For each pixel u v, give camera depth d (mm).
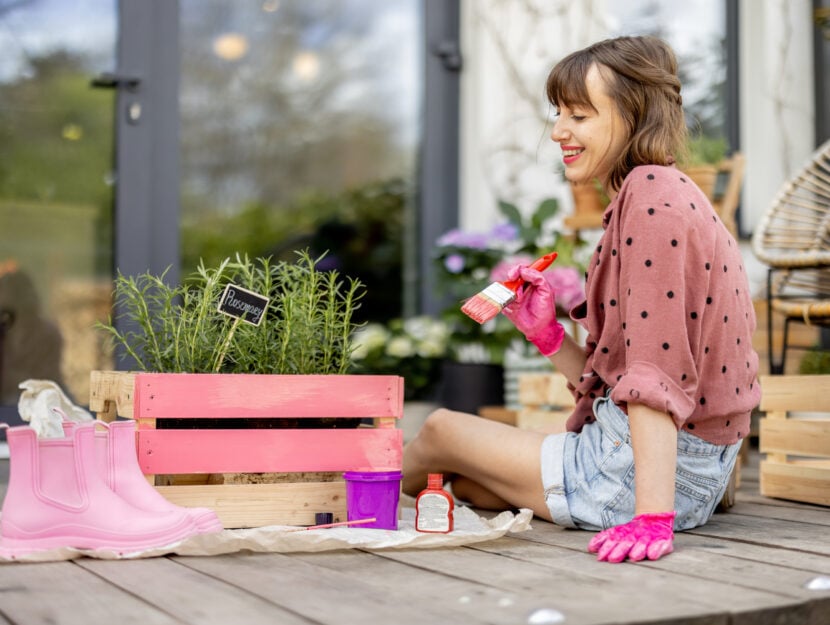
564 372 1871
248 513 1726
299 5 3939
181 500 1689
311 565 1441
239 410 1720
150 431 1672
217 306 1810
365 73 4055
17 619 1131
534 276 1796
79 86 3549
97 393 1936
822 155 3238
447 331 3865
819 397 2164
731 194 3400
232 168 3805
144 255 3596
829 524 1877
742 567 1415
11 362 3439
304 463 1754
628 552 1479
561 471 1773
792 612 1176
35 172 3502
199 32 3762
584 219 3531
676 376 1559
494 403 3539
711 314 1641
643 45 1715
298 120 3932
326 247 3965
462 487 2064
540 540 1662
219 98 3791
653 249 1571
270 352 1856
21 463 1514
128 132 3586
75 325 3516
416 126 4133
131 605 1192
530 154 4109
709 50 4387
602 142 1700
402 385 1818
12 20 3492
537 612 1103
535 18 4125
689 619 1110
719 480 1753
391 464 1801
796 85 4332
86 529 1511
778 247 3102
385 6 4094
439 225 4137
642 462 1535
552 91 1734
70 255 3529
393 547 1561
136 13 3607
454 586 1289
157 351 1804
